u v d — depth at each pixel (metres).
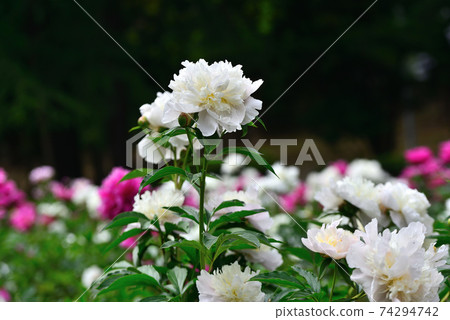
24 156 9.41
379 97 9.33
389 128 9.38
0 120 6.77
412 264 0.90
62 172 7.32
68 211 3.55
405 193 1.18
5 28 6.65
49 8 6.80
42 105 6.51
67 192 3.62
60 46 6.78
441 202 3.00
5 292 2.06
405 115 11.16
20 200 3.17
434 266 0.96
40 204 3.66
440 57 9.17
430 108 13.80
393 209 1.17
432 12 9.31
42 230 3.35
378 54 8.55
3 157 9.54
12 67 6.59
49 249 2.79
